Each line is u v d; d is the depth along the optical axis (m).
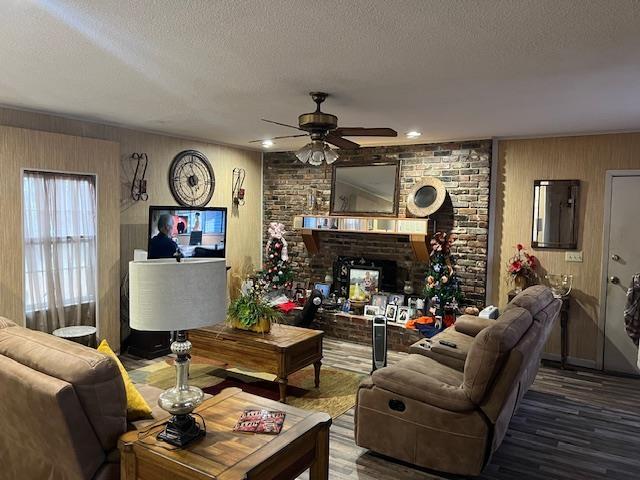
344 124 4.87
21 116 4.52
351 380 4.77
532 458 3.36
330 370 5.08
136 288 2.07
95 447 2.19
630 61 2.79
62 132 4.87
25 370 2.19
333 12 2.14
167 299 2.05
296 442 2.20
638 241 5.04
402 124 4.85
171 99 4.02
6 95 3.96
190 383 4.62
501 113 4.27
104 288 5.17
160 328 2.06
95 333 4.98
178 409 2.11
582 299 5.30
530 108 4.05
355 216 6.53
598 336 5.25
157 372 4.87
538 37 2.42
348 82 3.33
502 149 5.62
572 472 3.18
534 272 5.50
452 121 4.67
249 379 4.76
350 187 6.59
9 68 3.14
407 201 6.02
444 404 2.98
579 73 3.03
